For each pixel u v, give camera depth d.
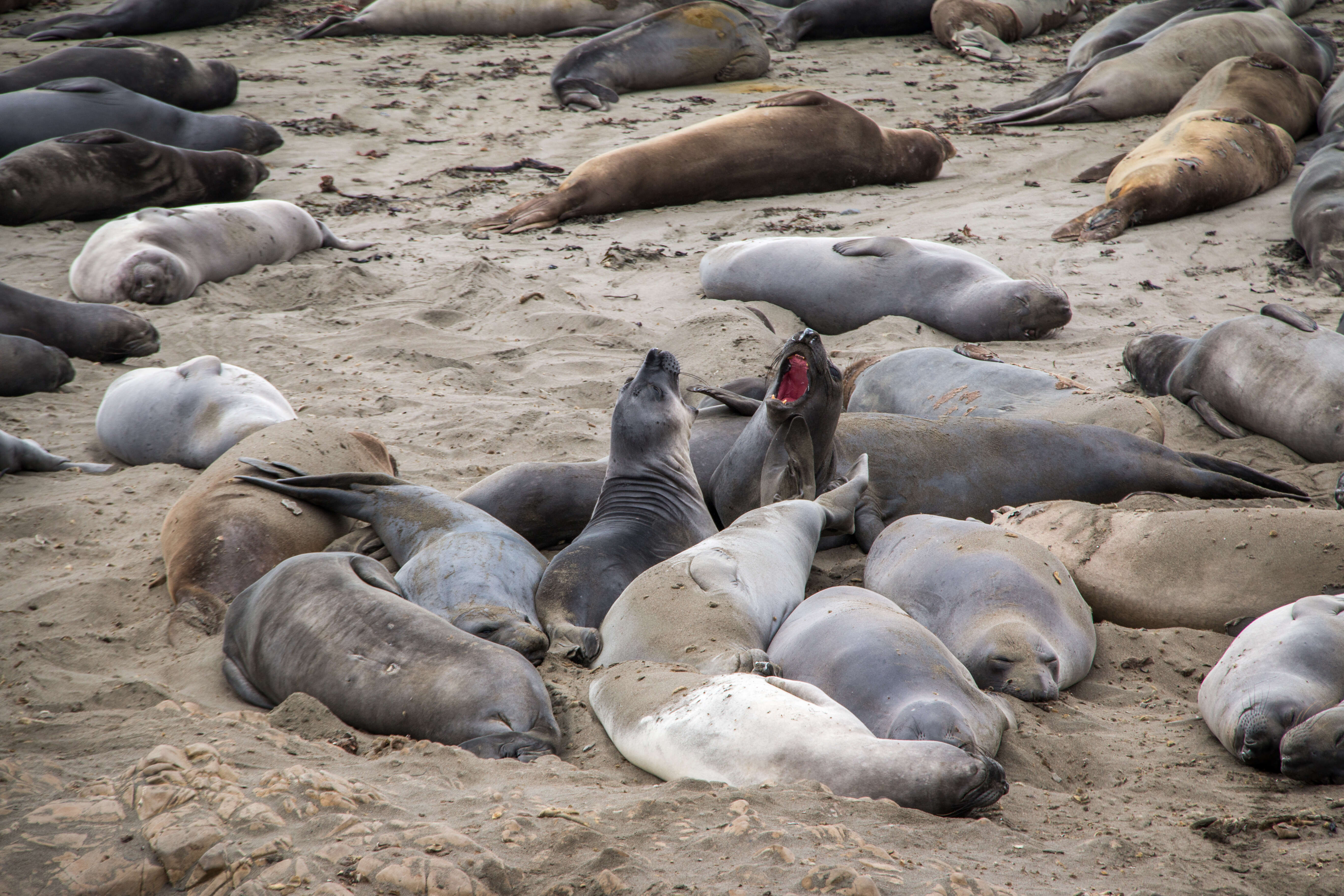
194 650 16.41
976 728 12.60
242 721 12.95
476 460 24.67
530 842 9.66
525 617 16.53
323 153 55.72
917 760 10.89
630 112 62.12
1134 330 32.75
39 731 12.38
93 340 31.59
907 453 22.73
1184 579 17.33
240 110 62.34
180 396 24.73
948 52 75.19
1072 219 43.38
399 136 58.69
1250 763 13.15
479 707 13.02
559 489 21.55
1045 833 11.29
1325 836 11.27
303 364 31.52
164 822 9.66
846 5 77.81
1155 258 38.91
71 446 26.45
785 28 76.75
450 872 8.94
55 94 50.47
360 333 34.03
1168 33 59.97
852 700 12.92
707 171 47.94
